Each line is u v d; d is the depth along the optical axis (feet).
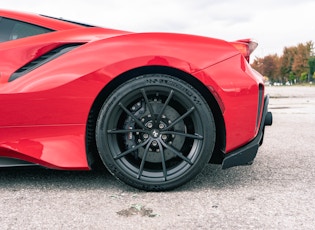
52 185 6.60
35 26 6.97
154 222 4.80
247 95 6.13
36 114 6.06
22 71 6.28
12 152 6.20
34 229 4.59
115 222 4.80
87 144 6.27
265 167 7.94
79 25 7.36
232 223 4.74
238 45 6.31
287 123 16.40
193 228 4.58
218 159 6.62
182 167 6.16
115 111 6.05
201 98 6.04
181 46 6.09
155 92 6.09
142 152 6.36
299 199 5.72
